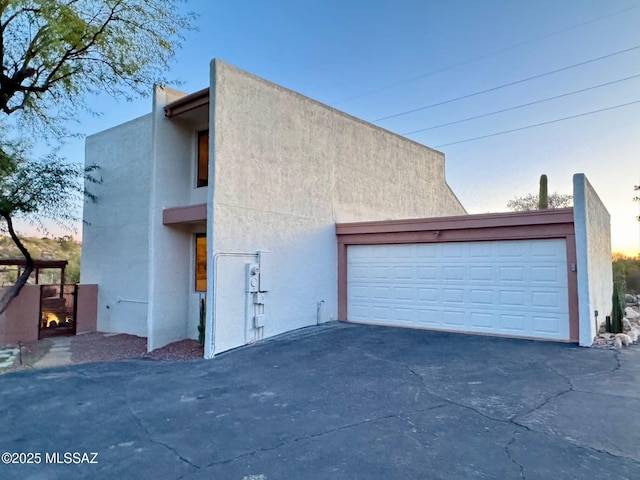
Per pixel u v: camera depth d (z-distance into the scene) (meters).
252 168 9.37
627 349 7.91
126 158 12.52
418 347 8.32
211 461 3.63
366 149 13.51
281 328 9.97
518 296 9.26
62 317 12.06
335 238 12.07
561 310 8.72
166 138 9.91
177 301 9.92
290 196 10.48
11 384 6.43
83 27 8.13
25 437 4.26
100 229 13.16
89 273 13.36
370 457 3.66
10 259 11.79
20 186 10.55
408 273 10.91
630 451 3.71
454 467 3.45
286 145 10.43
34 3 7.66
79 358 8.71
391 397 5.37
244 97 9.25
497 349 7.98
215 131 8.48
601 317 10.78
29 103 9.62
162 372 7.10
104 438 4.21
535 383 5.84
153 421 4.68
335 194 12.10
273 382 6.23
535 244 9.09
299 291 10.62
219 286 8.41
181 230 10.12
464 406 4.97
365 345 8.63
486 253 9.73
